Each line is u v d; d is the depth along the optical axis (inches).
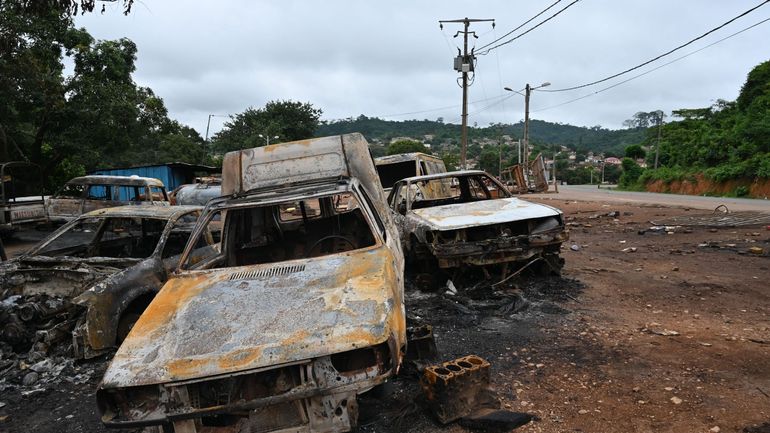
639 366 150.0
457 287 249.8
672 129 2327.8
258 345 107.3
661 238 391.9
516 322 199.5
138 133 914.1
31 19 658.2
